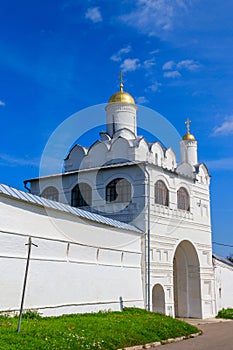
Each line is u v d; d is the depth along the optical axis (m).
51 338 10.39
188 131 31.59
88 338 11.33
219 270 30.42
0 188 13.87
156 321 16.59
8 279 13.45
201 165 29.53
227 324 23.38
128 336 13.01
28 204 14.73
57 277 15.84
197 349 12.63
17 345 9.10
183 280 28.17
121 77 29.16
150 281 22.44
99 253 18.91
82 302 17.17
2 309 13.05
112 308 19.19
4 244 13.51
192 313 27.55
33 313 13.71
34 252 14.79
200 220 28.39
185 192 27.27
